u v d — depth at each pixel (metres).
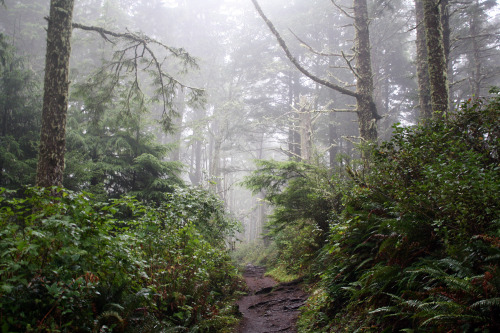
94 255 3.47
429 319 2.56
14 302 2.65
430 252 3.61
